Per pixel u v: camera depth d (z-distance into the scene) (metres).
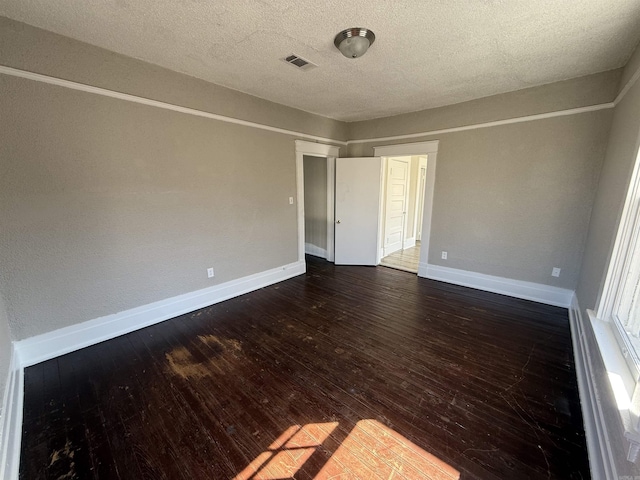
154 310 2.88
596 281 2.23
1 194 1.99
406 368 2.19
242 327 2.83
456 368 2.18
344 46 2.08
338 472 1.40
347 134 4.95
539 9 1.75
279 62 2.53
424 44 2.20
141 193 2.65
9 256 2.05
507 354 2.37
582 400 1.80
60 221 2.24
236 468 1.42
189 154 2.94
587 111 2.85
